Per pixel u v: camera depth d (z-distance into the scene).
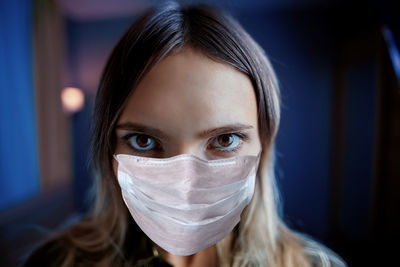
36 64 2.42
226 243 0.48
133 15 2.89
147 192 0.37
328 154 2.71
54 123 2.64
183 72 0.32
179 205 0.36
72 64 3.01
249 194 0.39
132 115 0.34
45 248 0.56
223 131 0.34
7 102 2.15
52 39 2.61
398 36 1.81
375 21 1.97
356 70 2.31
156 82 0.32
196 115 0.32
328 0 2.49
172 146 0.35
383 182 1.93
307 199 2.76
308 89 2.71
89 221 0.60
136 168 0.36
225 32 0.36
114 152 0.40
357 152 2.31
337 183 2.64
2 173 2.09
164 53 0.32
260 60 0.40
